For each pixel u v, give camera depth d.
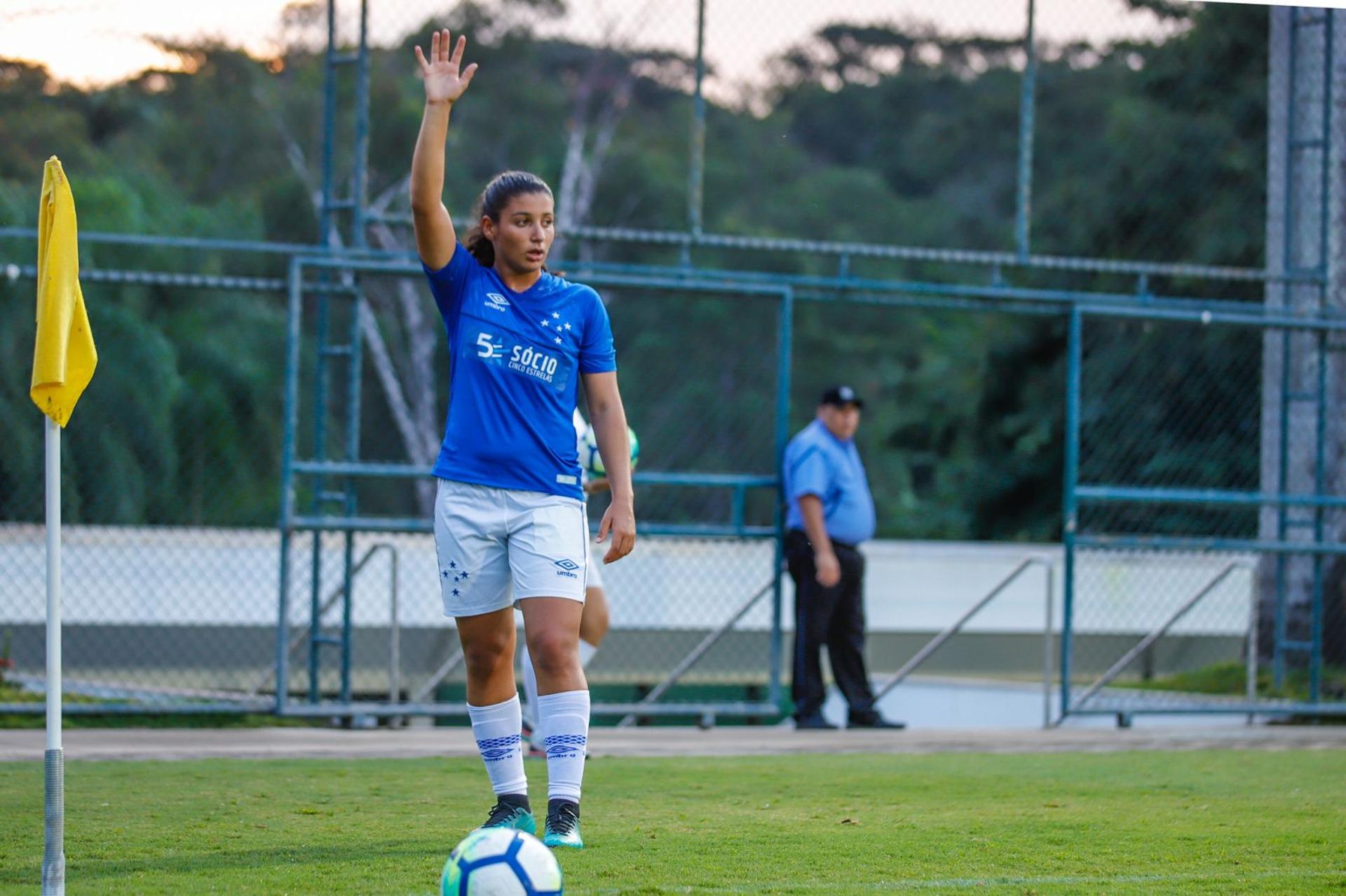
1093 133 77.62
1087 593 36.31
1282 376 29.19
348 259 23.48
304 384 67.00
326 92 24.92
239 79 73.25
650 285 25.09
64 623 29.83
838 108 90.25
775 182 86.44
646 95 85.31
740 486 25.20
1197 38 57.72
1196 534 50.28
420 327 69.31
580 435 18.95
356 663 31.12
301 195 72.50
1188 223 56.62
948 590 36.22
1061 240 62.34
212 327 67.19
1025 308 26.91
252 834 13.30
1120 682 34.53
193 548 30.73
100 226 63.75
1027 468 68.31
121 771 17.50
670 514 73.94
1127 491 25.98
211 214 69.00
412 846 12.70
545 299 12.38
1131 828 14.43
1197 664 36.44
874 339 87.50
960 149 88.56
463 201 75.94
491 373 12.17
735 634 33.53
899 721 35.06
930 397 78.50
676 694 33.09
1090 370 54.09
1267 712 26.86
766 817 14.87
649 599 32.97
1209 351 51.72
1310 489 31.28
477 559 12.20
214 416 64.50
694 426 77.44
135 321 60.44
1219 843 13.67
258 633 30.91
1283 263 30.92
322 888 10.96
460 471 12.18
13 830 13.30
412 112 73.00
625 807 15.45
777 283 26.02
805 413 86.00
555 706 12.38
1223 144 56.22
